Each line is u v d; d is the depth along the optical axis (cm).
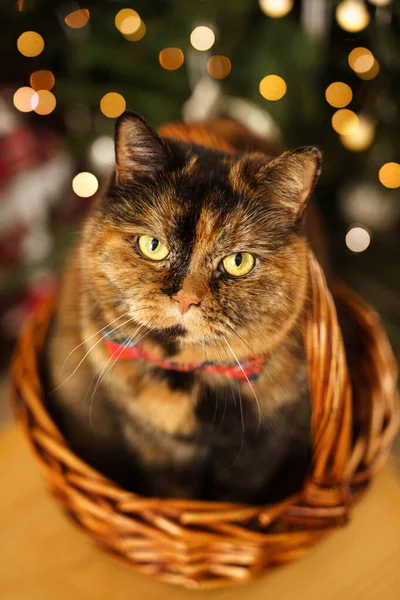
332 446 42
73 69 64
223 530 41
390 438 45
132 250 41
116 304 42
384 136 63
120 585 45
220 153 44
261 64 58
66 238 70
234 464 47
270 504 43
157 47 62
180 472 48
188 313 40
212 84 60
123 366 44
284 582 45
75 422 49
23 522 48
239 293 40
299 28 57
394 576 46
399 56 57
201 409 44
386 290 71
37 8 60
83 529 45
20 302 81
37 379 48
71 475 43
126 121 40
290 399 45
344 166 66
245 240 40
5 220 75
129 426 46
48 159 76
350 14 51
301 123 63
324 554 47
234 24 59
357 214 66
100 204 43
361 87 62
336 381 41
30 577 46
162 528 41
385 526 48
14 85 69
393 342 70
